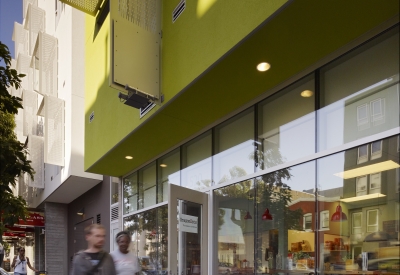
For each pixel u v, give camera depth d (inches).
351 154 175.0
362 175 169.8
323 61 184.1
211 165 265.0
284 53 176.1
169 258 219.0
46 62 596.4
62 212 685.9
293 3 139.6
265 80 202.7
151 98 225.1
